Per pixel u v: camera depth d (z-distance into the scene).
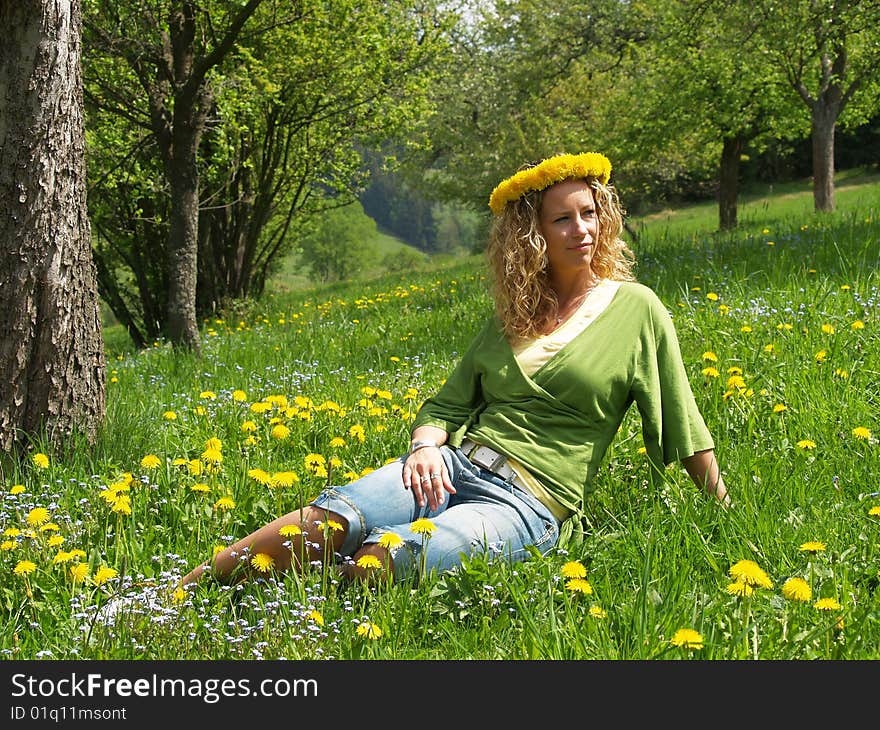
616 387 3.29
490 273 3.49
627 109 24.70
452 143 33.91
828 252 9.06
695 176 49.06
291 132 18.30
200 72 11.46
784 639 2.43
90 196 16.47
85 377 4.74
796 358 4.97
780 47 16.88
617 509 3.46
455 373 3.52
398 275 27.66
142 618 2.67
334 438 4.36
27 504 3.67
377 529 2.91
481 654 2.54
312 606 2.69
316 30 15.27
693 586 2.80
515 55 31.19
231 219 18.97
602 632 2.50
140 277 18.41
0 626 2.80
